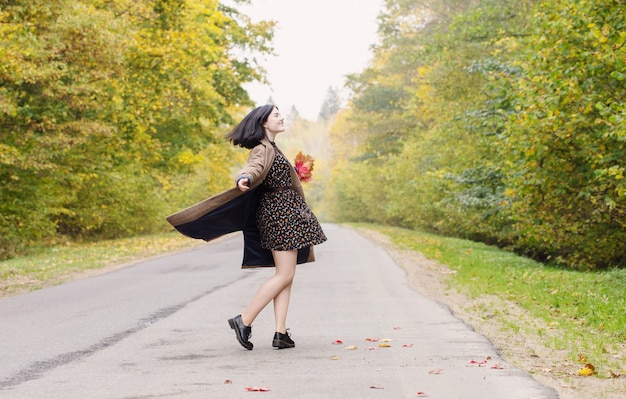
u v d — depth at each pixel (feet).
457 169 74.49
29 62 59.57
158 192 113.80
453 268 53.42
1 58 55.21
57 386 16.57
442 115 82.99
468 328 25.03
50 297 35.78
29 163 64.18
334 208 269.23
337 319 27.37
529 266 54.95
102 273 49.80
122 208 94.99
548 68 42.93
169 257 64.59
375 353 20.35
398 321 26.78
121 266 55.83
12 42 57.21
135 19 78.38
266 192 20.61
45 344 22.36
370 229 153.99
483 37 72.64
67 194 81.97
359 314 28.76
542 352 20.95
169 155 108.27
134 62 85.10
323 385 16.38
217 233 20.17
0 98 57.36
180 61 88.74
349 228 164.86
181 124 109.19
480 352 20.48
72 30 64.08
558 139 43.70
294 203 20.63
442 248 77.77
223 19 105.70
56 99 68.49
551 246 59.36
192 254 68.59
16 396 15.66
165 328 25.38
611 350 21.40
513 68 60.03
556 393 15.66
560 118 41.47
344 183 229.66
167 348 21.44
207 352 20.71
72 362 19.47
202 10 96.43
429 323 26.27
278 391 15.81
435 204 74.74
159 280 43.57
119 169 93.09
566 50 42.04
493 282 41.50
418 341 22.35
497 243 92.32
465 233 105.50
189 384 16.56
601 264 56.44
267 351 20.77
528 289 37.58
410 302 32.65
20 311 30.66
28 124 66.39
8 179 68.69
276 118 20.45
